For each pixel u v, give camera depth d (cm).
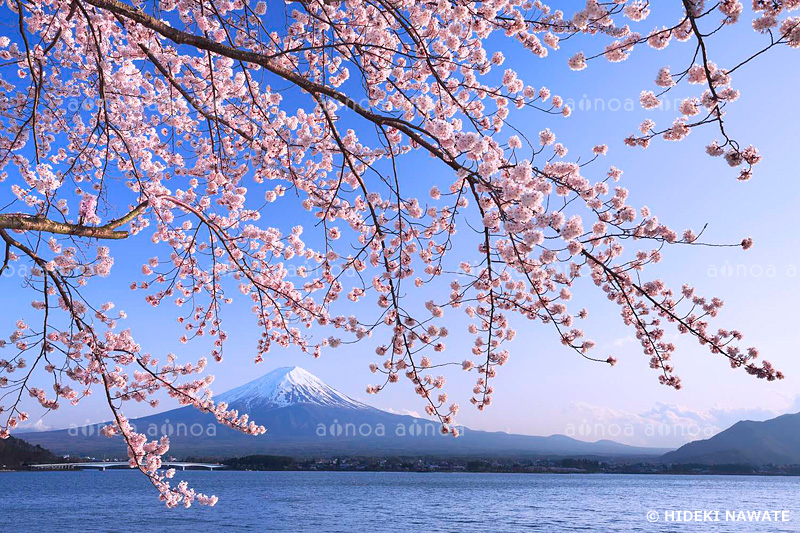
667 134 434
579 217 377
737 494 12356
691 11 363
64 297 575
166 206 683
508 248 475
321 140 698
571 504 8700
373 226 626
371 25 601
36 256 541
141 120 764
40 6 690
